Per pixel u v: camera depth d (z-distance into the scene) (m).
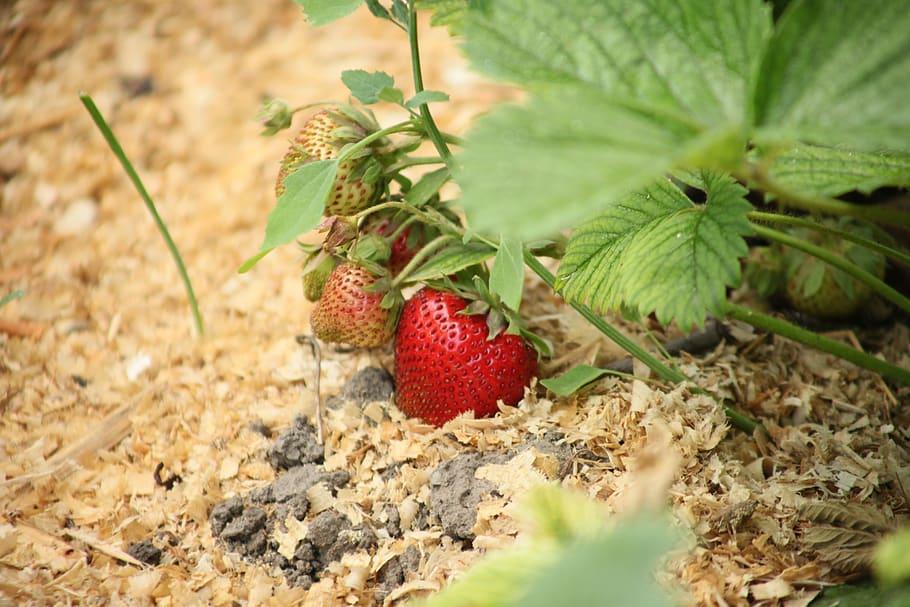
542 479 0.40
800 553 0.39
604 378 0.43
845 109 0.33
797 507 0.39
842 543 0.38
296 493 0.42
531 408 0.42
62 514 0.43
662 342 0.45
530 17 0.35
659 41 0.34
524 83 0.34
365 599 0.40
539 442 0.41
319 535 0.41
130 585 0.41
